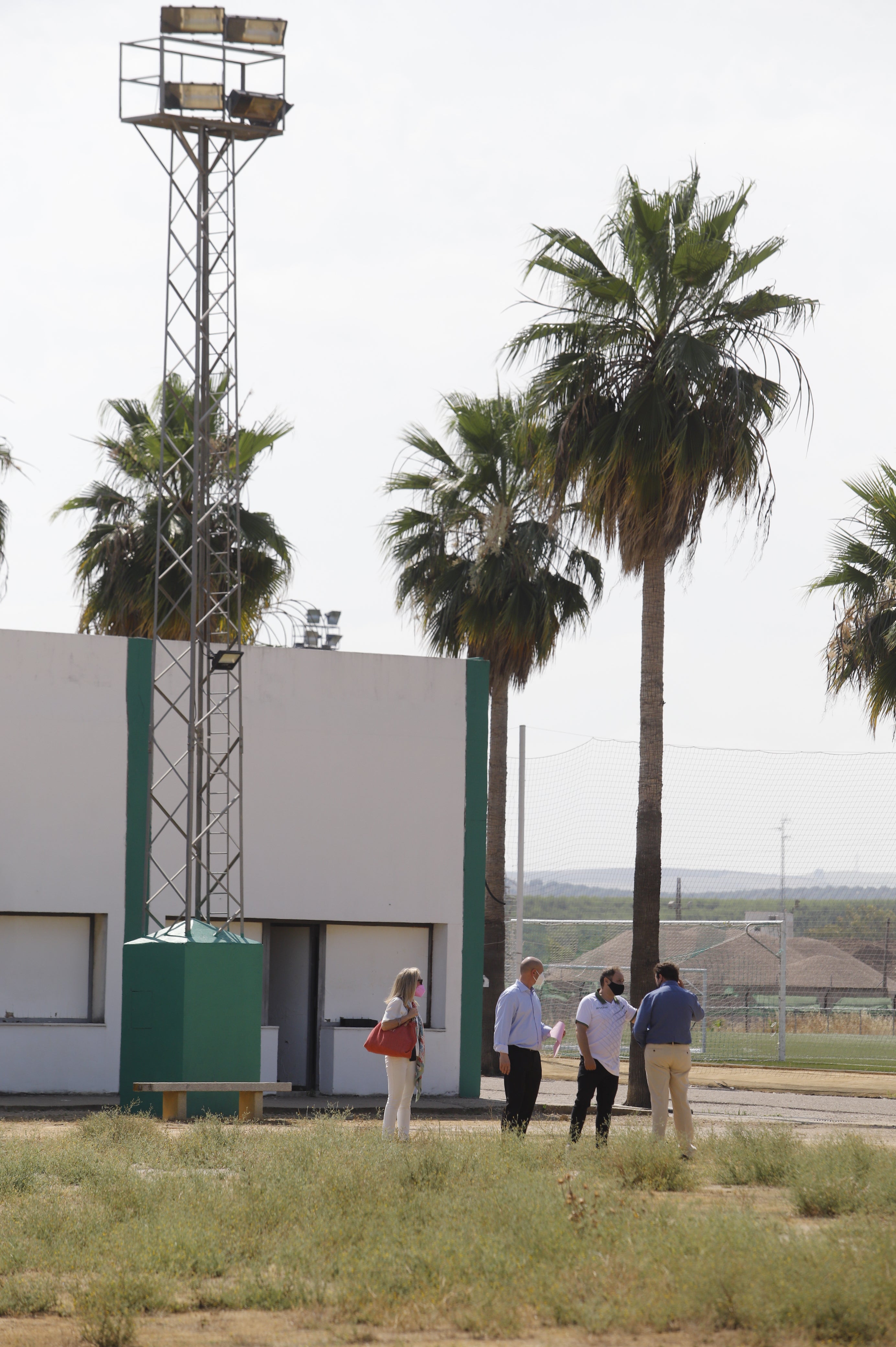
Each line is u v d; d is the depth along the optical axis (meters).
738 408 39.41
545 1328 12.74
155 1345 12.09
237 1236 15.89
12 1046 36.97
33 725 37.91
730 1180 21.81
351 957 40.97
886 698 48.09
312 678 40.69
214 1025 32.75
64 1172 20.70
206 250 36.78
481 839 41.84
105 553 56.16
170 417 54.75
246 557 56.28
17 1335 12.45
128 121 36.44
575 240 41.78
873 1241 14.39
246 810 39.69
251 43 36.91
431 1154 19.95
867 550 48.72
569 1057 62.56
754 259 41.06
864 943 98.06
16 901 37.28
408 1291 13.66
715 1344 12.09
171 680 39.41
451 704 42.00
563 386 41.34
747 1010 76.69
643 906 41.28
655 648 41.94
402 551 57.41
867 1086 46.75
